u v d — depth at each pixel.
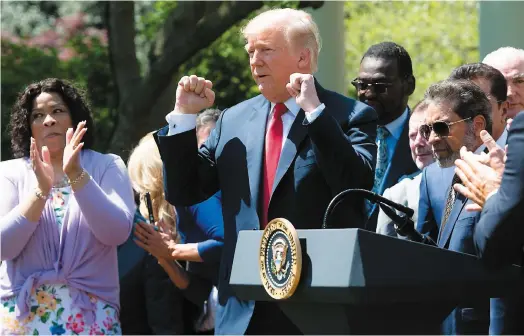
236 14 13.30
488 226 4.59
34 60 18.38
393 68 7.96
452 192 5.86
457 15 25.03
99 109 18.12
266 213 5.81
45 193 6.19
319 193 5.73
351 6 24.81
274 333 5.71
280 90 5.88
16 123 6.64
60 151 6.57
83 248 6.30
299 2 12.03
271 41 5.84
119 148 13.52
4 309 6.27
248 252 4.77
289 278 4.38
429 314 4.54
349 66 24.20
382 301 4.20
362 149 5.73
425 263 4.33
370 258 4.20
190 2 13.45
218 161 6.05
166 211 7.75
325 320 4.45
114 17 13.88
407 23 24.89
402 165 7.85
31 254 6.30
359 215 5.80
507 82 7.14
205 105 5.98
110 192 6.46
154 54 13.74
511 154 4.67
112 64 13.99
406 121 8.02
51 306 6.21
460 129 5.72
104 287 6.36
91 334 6.24
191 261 7.59
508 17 10.55
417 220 6.29
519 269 4.64
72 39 18.80
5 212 6.39
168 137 5.92
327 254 4.27
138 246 7.71
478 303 5.76
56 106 6.57
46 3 18.86
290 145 5.80
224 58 18.31
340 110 5.91
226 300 5.86
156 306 7.61
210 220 7.46
